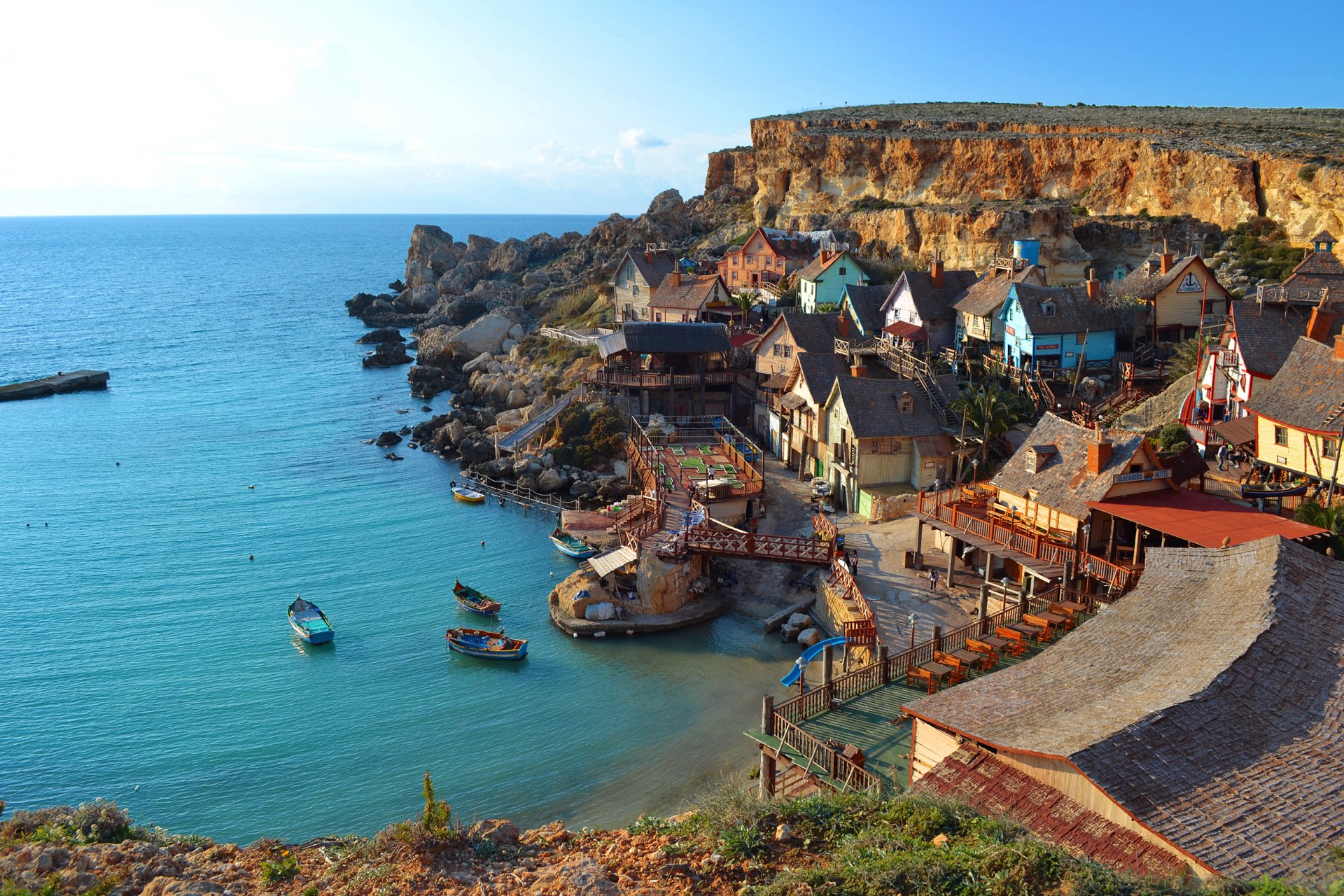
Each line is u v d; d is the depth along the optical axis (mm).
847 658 46000
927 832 22062
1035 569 41906
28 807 38719
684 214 181000
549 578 63344
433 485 85312
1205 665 25484
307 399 121938
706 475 73812
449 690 48250
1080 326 72688
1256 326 55188
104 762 42188
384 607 59156
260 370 142750
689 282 113562
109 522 75938
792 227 142125
